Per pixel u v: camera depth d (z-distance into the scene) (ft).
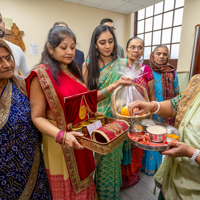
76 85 2.93
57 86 2.67
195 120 2.25
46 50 2.74
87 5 12.78
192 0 9.36
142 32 15.01
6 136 2.42
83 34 13.30
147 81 4.88
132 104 3.09
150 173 5.53
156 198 4.63
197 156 1.99
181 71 9.95
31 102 2.66
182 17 10.75
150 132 2.40
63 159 2.94
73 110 2.60
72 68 3.08
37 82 2.57
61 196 3.22
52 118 2.85
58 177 3.09
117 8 13.58
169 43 12.84
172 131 2.59
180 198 2.61
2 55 2.35
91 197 3.67
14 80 2.80
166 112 3.15
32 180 2.92
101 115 3.20
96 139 2.55
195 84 2.44
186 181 2.36
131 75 3.72
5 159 2.45
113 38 3.76
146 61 15.16
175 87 6.07
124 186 4.97
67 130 2.61
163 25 13.00
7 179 2.51
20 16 10.43
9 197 2.60
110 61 4.06
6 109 2.48
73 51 2.65
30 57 11.30
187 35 9.94
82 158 3.18
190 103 2.40
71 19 12.44
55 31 2.47
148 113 3.32
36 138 2.95
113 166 3.80
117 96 4.05
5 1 9.80
